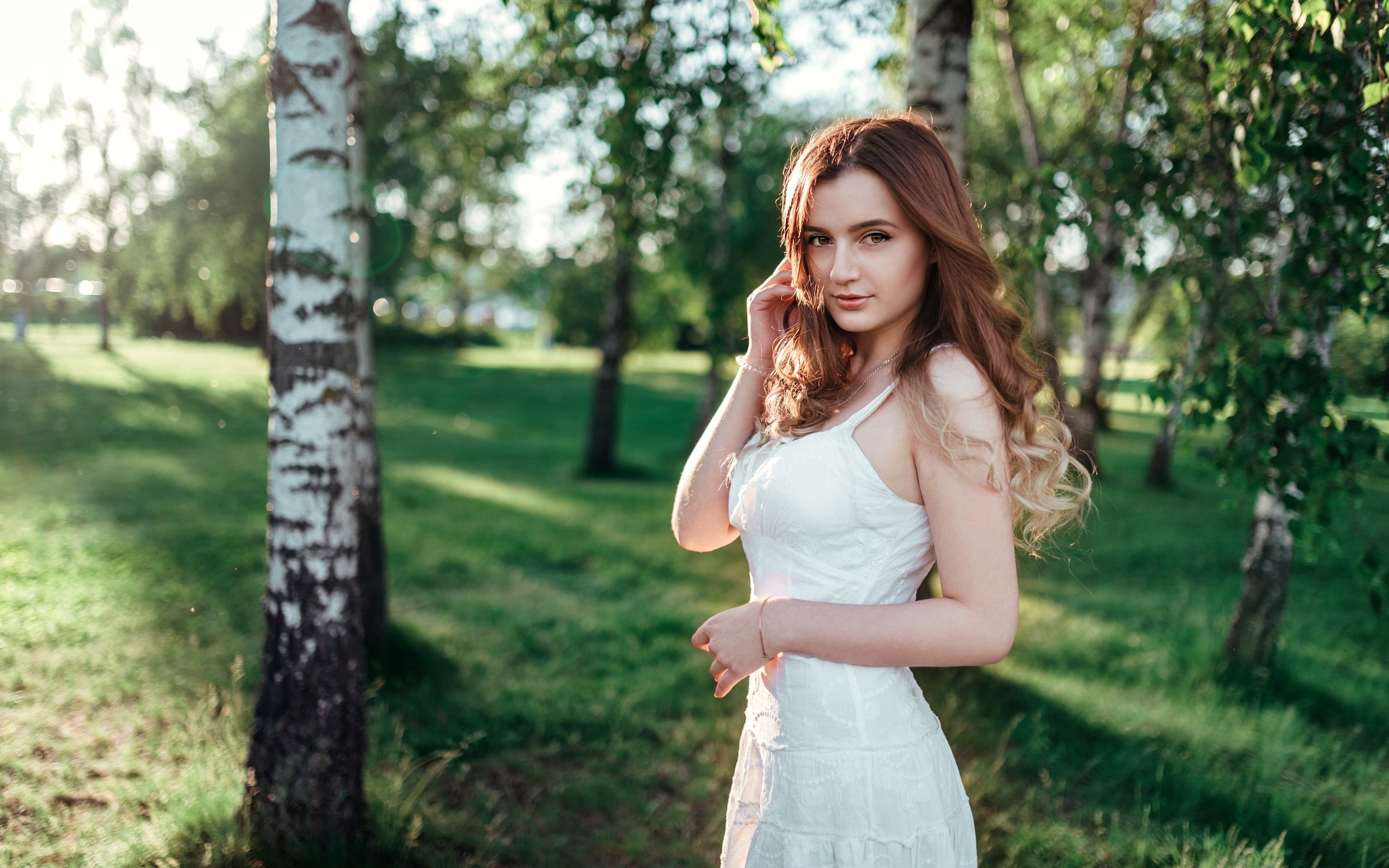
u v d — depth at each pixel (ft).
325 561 8.71
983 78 34.04
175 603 17.29
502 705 13.99
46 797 9.85
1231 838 9.87
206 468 33.19
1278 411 10.43
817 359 4.60
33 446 34.58
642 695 14.83
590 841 10.38
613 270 42.65
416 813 10.08
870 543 4.27
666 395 91.81
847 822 4.21
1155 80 10.93
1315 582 22.40
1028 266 11.98
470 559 24.26
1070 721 13.91
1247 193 10.62
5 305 50.24
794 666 4.37
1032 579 24.86
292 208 8.54
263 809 8.72
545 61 17.62
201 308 37.73
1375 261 9.04
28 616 15.42
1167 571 25.43
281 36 8.41
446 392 79.10
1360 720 14.23
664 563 25.76
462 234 39.96
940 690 14.33
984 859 9.99
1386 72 7.01
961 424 3.98
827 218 4.21
